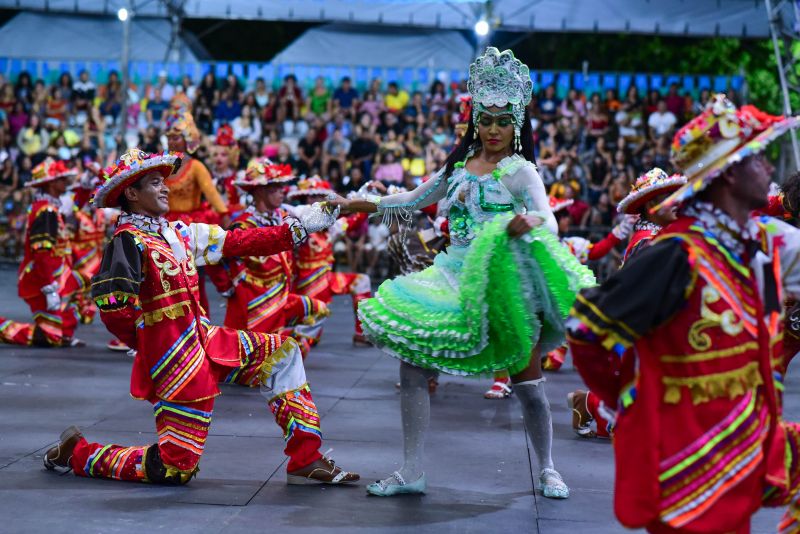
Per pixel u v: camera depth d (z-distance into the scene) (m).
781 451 2.68
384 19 15.84
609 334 2.58
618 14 14.97
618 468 2.60
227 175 9.43
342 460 4.71
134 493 4.06
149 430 5.29
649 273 2.56
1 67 17.41
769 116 2.61
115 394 6.34
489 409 6.14
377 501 4.03
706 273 2.57
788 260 2.72
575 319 2.62
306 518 3.78
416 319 3.98
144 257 4.07
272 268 7.10
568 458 4.83
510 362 3.98
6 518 3.68
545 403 4.17
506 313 3.88
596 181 14.93
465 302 3.86
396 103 16.25
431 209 6.66
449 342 3.93
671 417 2.57
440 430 5.45
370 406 6.13
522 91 4.11
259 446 4.96
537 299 3.90
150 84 16.62
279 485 4.24
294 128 16.34
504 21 15.09
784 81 13.66
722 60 18.19
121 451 4.23
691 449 2.53
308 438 4.24
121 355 8.11
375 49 17.41
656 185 5.08
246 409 5.93
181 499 3.99
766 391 2.60
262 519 3.75
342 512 3.86
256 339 4.26
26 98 16.81
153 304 4.07
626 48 19.05
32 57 17.28
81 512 3.78
